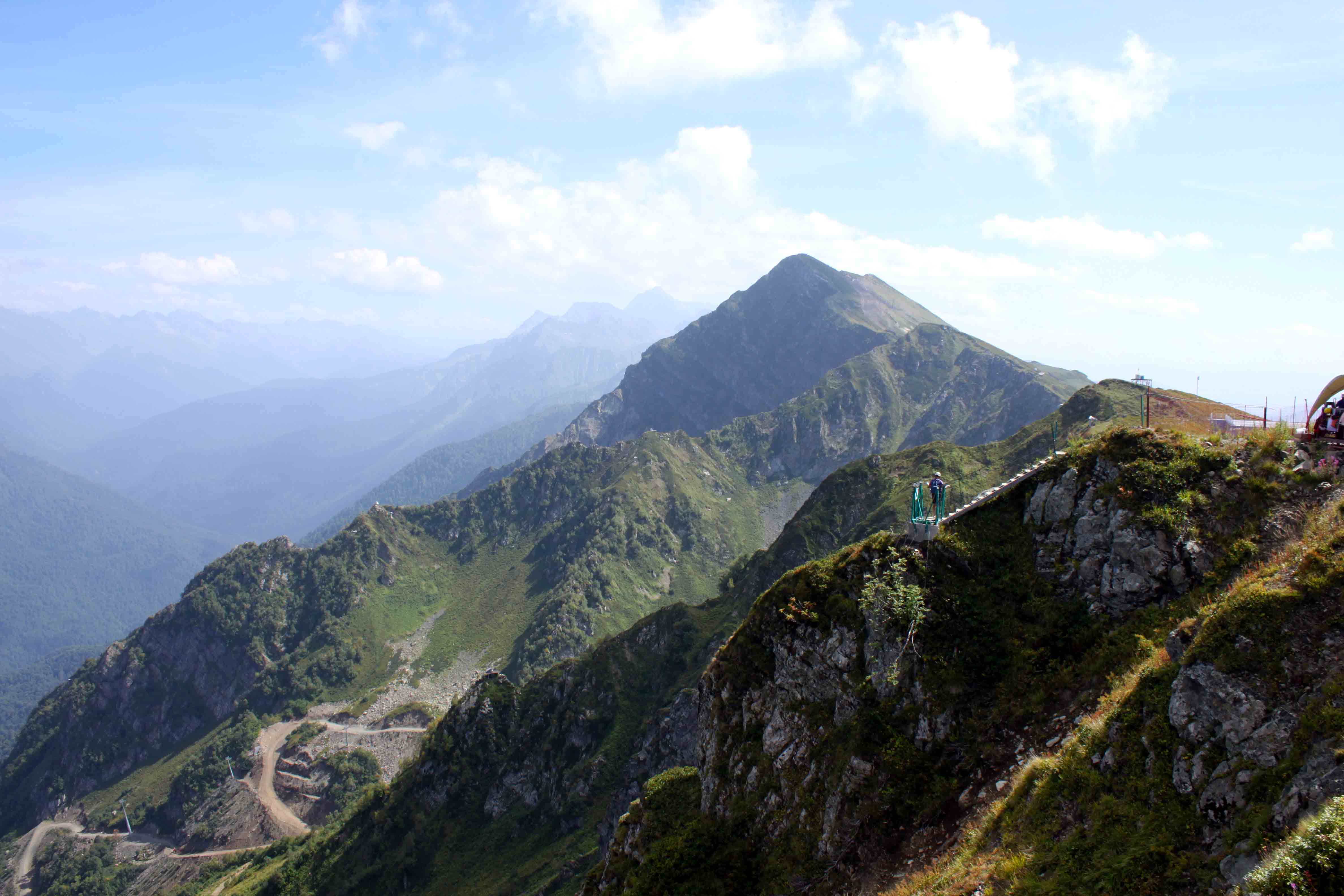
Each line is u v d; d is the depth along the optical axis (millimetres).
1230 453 41781
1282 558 32469
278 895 137500
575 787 123875
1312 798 22594
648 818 53750
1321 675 25797
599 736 134625
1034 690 39969
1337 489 36625
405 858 128375
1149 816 27078
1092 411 159250
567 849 112938
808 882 40469
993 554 45594
